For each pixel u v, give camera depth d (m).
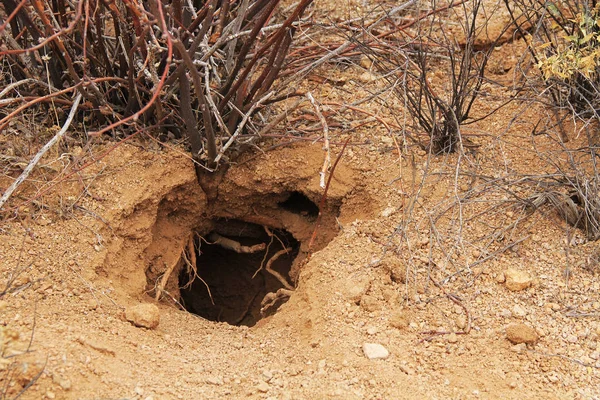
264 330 2.09
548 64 2.23
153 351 1.97
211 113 2.29
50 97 2.13
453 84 2.28
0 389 1.79
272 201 2.41
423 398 1.87
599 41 2.23
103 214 2.16
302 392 1.88
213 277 2.67
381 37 2.47
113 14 2.21
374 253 2.13
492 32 2.60
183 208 2.36
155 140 2.23
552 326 2.00
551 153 2.29
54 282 2.03
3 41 2.23
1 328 1.78
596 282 2.06
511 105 2.43
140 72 2.15
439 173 2.24
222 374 1.93
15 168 2.18
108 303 2.04
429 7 2.65
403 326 2.00
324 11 2.67
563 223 2.17
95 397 1.82
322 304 2.04
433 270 2.09
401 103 2.40
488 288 2.06
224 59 2.30
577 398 1.89
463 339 1.98
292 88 2.37
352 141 2.36
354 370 1.91
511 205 2.19
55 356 1.85
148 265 2.29
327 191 2.31
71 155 2.22
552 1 2.43
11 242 2.07
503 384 1.90
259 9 2.33
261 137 2.32
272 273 2.48
